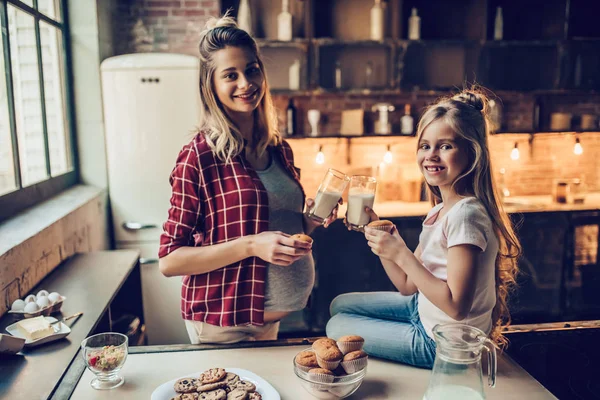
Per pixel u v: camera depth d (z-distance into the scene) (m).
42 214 2.57
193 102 3.52
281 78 4.03
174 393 1.24
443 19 4.17
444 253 1.39
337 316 1.58
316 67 3.92
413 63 4.11
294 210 1.71
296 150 4.32
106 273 2.36
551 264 4.03
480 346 1.12
